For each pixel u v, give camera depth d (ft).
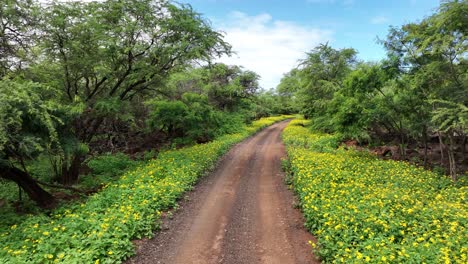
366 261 15.43
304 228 23.75
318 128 87.92
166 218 26.08
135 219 22.65
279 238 22.38
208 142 77.92
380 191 26.84
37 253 18.65
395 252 16.29
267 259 19.51
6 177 31.83
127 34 44.04
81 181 44.16
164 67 50.83
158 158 50.78
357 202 23.85
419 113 42.39
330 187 29.12
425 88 39.47
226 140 80.18
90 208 26.71
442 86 38.34
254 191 35.27
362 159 43.88
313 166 38.27
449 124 34.32
